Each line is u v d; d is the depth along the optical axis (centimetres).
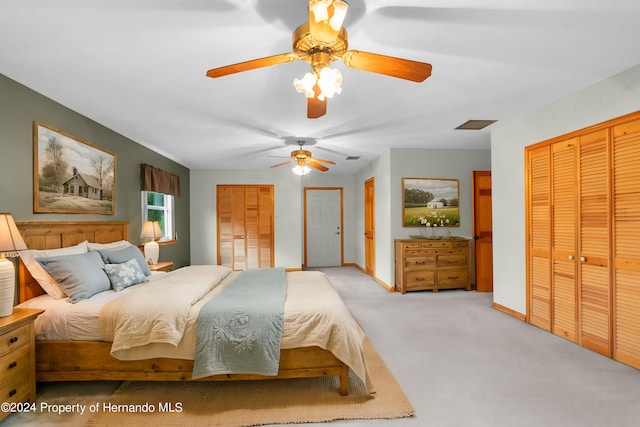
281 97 285
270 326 210
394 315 379
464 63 231
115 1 159
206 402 206
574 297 295
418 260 488
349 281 589
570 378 231
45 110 272
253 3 163
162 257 525
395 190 506
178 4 163
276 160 578
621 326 255
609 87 259
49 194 272
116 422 186
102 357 212
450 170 516
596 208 273
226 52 210
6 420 189
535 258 341
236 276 339
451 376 236
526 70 244
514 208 369
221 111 319
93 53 209
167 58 217
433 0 162
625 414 190
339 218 787
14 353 189
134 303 215
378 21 180
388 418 189
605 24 185
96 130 345
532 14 175
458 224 518
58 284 234
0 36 188
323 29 135
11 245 193
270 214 679
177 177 570
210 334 206
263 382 230
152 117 333
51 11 166
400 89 274
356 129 392
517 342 297
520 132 356
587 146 280
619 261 255
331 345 210
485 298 457
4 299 190
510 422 183
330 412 195
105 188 357
